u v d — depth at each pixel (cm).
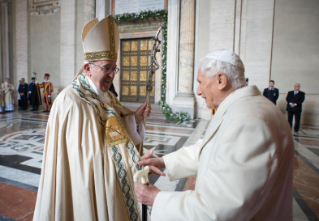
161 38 1037
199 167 113
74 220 138
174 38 986
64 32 1214
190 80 951
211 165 90
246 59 890
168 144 533
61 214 139
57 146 142
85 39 151
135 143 197
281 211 102
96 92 159
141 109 207
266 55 867
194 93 965
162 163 147
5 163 400
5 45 1338
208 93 114
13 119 874
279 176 97
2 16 1325
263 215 97
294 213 256
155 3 1035
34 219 146
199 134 648
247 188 80
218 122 103
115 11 1124
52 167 142
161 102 970
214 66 110
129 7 1090
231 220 80
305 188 318
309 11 824
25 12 1318
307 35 830
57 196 139
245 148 84
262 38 867
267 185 83
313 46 827
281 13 852
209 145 108
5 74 1352
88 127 142
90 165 137
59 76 1271
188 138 596
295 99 736
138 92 1147
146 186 106
